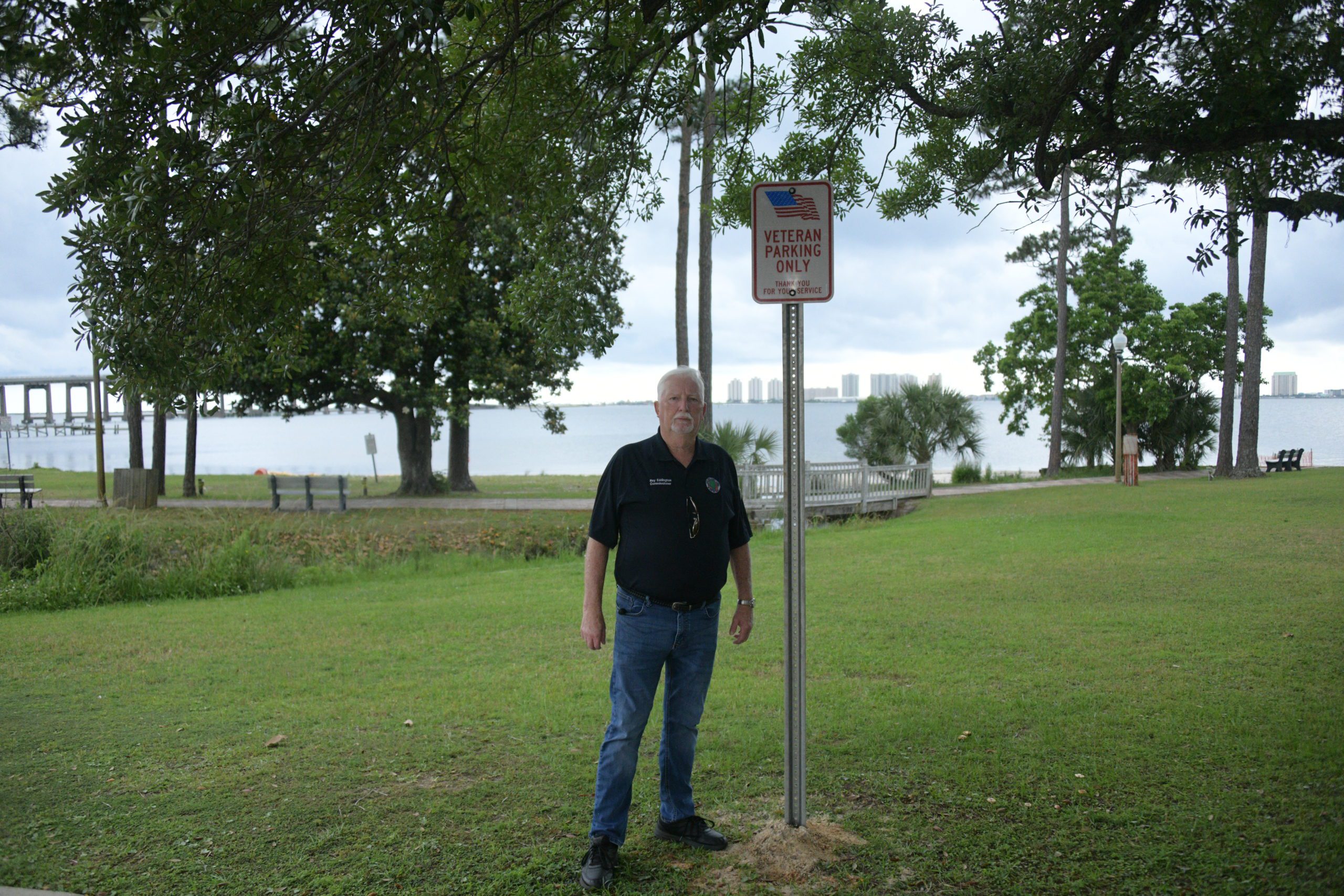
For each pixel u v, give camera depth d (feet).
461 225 23.03
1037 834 13.00
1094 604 29.14
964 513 63.72
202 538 49.90
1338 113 19.08
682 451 12.71
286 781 15.79
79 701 21.09
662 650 12.69
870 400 101.40
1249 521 48.80
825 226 12.31
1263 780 14.52
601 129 22.66
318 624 30.04
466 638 27.43
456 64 22.41
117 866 12.66
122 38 13.73
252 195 14.69
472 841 13.35
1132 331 108.47
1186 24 19.03
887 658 23.41
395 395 92.12
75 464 211.41
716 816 14.05
